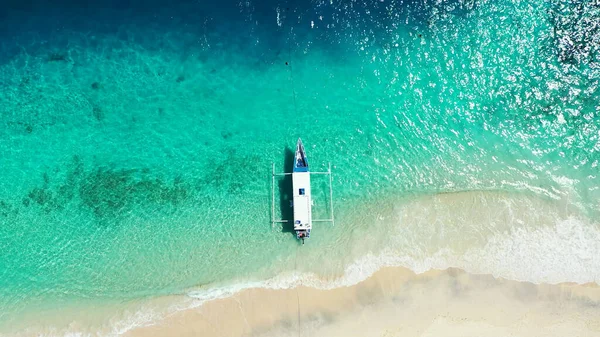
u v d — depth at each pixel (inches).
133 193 943.0
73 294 884.0
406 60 997.2
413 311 829.2
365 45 1008.2
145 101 987.9
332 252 883.4
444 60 994.1
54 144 968.9
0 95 986.7
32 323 861.8
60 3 1018.1
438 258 866.1
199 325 838.5
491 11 1010.1
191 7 1026.1
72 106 983.6
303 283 860.0
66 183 949.8
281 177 943.7
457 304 831.1
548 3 1007.0
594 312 818.2
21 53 1005.2
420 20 1015.0
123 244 917.2
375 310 832.3
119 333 840.3
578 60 985.5
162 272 894.4
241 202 932.6
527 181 920.3
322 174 938.7
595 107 959.0
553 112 962.1
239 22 1020.5
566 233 874.8
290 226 915.4
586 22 997.8
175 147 966.4
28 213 936.3
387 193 925.8
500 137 954.7
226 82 996.6
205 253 904.9
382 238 885.2
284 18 1021.8
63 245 919.0
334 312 833.5
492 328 815.7
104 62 1003.3
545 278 844.0
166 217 928.9
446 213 900.0
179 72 1002.1
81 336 845.2
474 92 978.1
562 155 935.7
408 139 959.0
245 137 967.0
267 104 983.6
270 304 845.2
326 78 994.1
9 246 919.0
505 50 994.7
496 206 900.0
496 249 868.6
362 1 1023.6
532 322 817.5
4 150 966.4
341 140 959.6
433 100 977.5
